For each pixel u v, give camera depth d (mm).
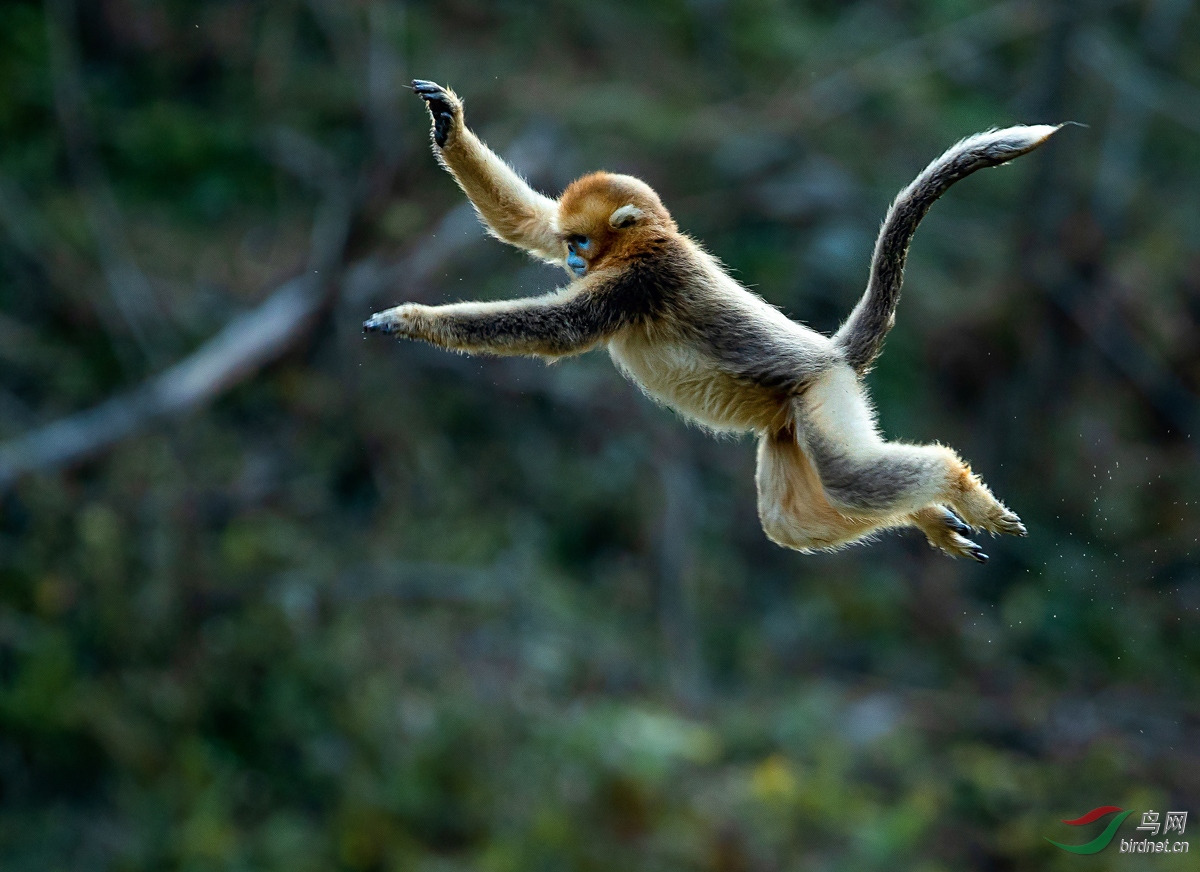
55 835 32031
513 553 42062
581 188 16016
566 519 44812
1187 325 55375
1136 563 50125
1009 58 58562
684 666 42344
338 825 33344
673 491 45344
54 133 46031
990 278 54219
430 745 35156
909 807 36750
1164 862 36250
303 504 39844
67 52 46875
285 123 48219
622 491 45188
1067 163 53812
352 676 36156
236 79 49375
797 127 52031
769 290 48938
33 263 42344
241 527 38281
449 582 39969
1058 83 53844
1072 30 53250
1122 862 36219
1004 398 52656
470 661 38375
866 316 16047
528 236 16641
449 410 44844
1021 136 15281
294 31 50500
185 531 36438
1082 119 58469
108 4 49375
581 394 45938
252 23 50375
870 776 39438
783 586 47500
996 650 46062
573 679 39906
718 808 35375
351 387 41312
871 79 54656
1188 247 58281
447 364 44969
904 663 45562
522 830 33875
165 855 31828
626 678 41062
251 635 35719
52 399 40281
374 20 45812
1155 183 60844
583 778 35125
